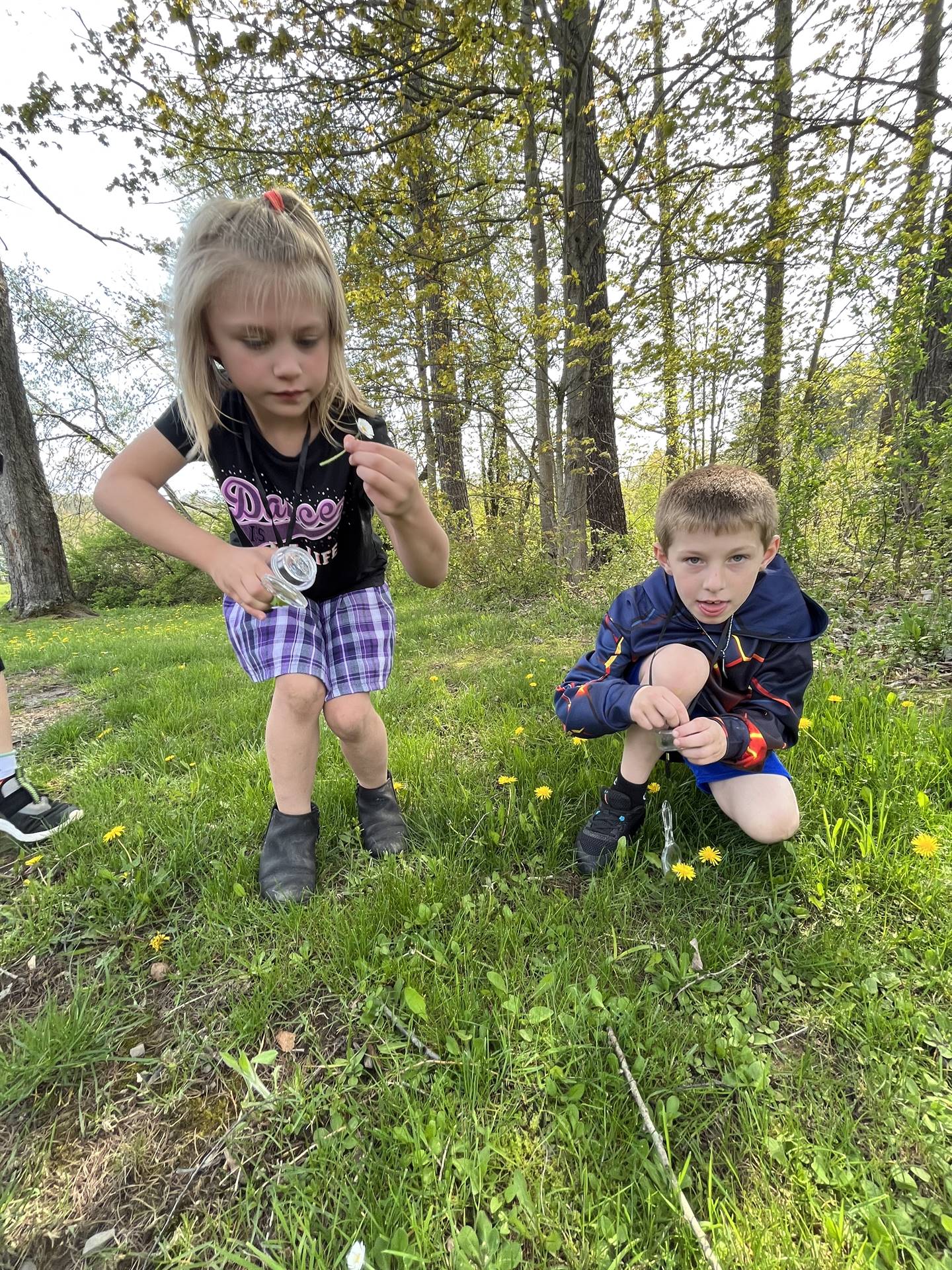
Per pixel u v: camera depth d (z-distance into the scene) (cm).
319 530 157
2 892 171
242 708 303
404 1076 109
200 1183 97
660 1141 95
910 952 127
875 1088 103
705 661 154
